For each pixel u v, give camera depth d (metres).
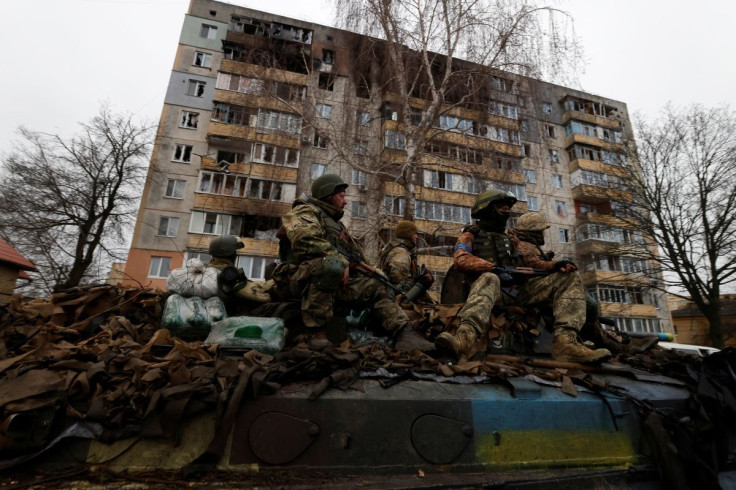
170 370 1.58
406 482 1.54
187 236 21.38
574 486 1.73
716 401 2.13
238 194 21.47
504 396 1.92
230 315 3.05
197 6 25.86
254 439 1.53
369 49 14.22
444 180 21.36
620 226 19.78
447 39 13.06
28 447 1.38
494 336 2.87
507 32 12.26
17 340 2.17
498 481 1.62
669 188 17.52
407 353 2.45
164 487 1.38
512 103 15.93
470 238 3.26
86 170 19.89
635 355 3.32
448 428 1.73
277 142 19.78
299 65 23.89
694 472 1.90
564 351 2.65
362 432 1.63
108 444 1.45
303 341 2.52
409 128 13.31
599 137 28.50
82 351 1.74
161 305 3.11
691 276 17.12
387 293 2.83
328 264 2.47
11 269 15.65
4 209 18.36
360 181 21.08
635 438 2.05
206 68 24.66
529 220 3.71
